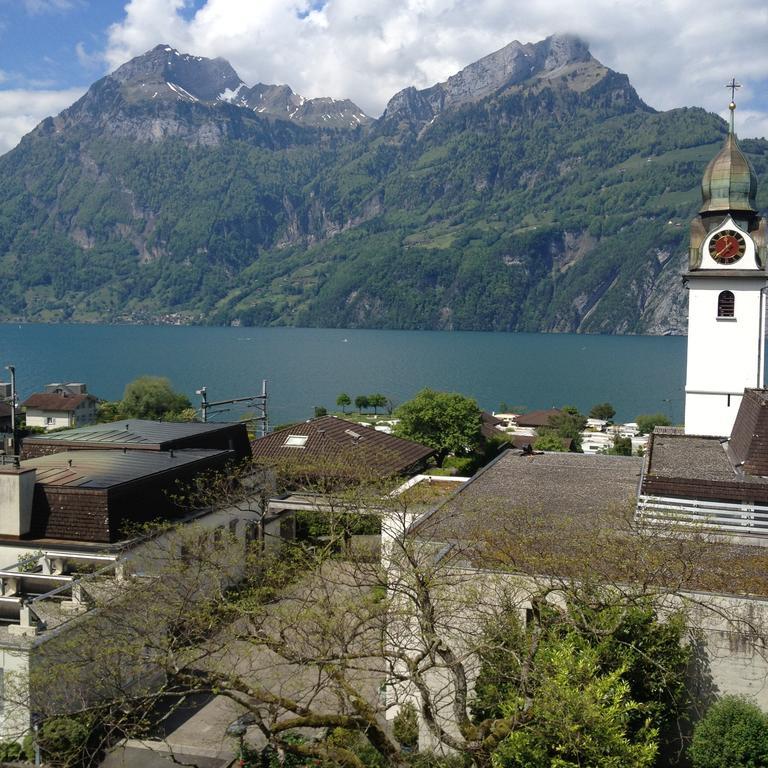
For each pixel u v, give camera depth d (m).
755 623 29.59
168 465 47.19
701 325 64.38
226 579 43.97
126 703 30.42
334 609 29.27
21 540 40.59
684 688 29.55
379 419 192.88
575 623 27.52
